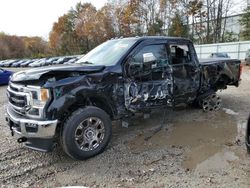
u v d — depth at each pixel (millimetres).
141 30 55594
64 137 3967
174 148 4520
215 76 6473
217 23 46812
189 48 5789
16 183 3584
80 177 3684
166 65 5234
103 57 4949
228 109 6906
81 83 4125
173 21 49531
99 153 4340
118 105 4629
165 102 5301
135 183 3471
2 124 6215
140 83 4855
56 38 73438
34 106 3896
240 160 4008
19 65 42312
